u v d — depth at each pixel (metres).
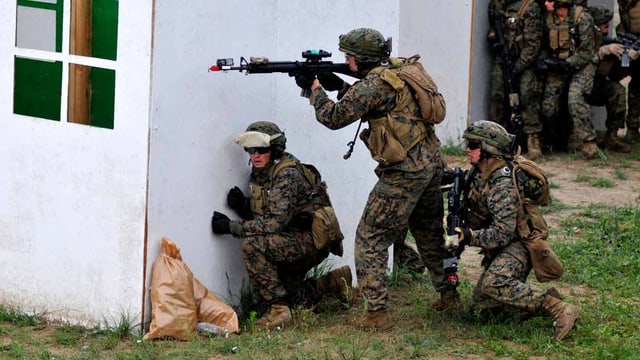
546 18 21.34
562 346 11.25
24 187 12.23
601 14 22.31
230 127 12.21
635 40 21.95
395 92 11.47
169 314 11.34
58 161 11.93
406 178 11.59
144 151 11.26
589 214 17.53
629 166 21.39
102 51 11.46
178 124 11.52
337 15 13.40
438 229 12.48
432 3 22.17
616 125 22.53
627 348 11.14
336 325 12.26
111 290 11.66
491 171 11.57
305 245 12.18
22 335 11.75
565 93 22.06
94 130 11.59
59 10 11.75
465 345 11.48
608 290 13.73
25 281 12.35
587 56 21.25
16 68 12.18
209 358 10.87
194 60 11.60
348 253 13.92
